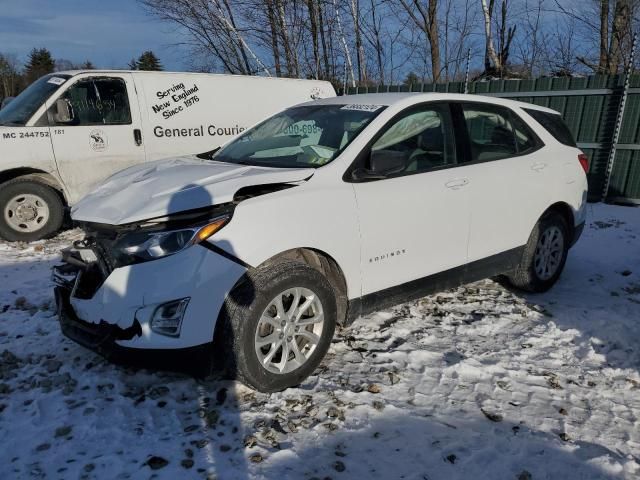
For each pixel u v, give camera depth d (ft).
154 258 9.09
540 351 12.23
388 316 13.79
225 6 48.49
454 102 13.37
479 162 13.47
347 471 8.19
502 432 9.23
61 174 21.47
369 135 11.55
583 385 10.89
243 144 13.82
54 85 21.54
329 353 11.78
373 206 11.09
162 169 11.85
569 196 15.67
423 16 49.34
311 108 13.91
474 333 13.03
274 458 8.41
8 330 12.65
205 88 24.44
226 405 9.75
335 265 10.84
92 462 8.18
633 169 28.63
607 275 17.72
